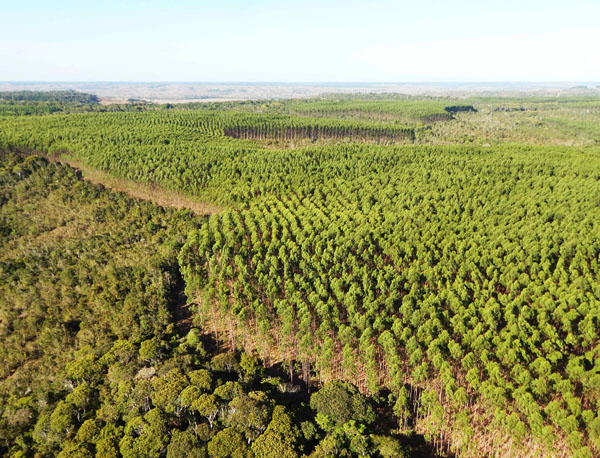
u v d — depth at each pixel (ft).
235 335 301.84
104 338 279.69
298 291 306.96
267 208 458.09
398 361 246.06
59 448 199.62
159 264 365.20
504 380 228.84
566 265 340.18
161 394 213.46
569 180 509.76
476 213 419.95
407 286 313.32
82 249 390.83
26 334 284.82
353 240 370.12
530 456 209.87
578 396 231.30
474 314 275.59
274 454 185.88
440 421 216.74
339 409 214.90
